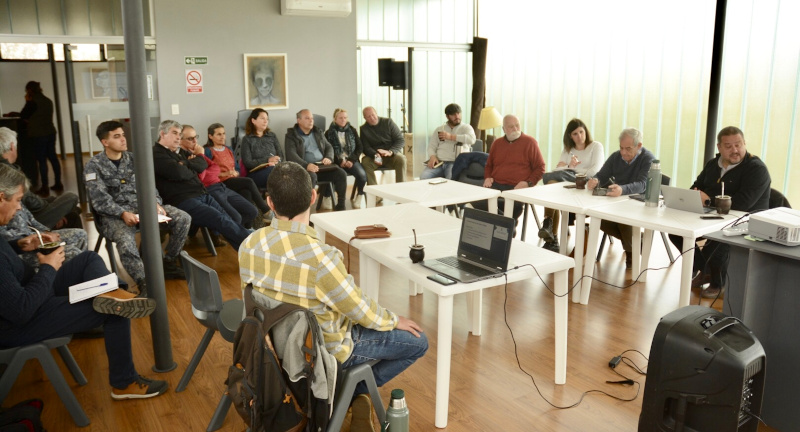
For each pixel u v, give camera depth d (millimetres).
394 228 3562
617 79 7145
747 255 2648
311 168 6633
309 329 2037
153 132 7012
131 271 4324
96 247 4723
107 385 3100
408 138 8891
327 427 2227
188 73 7062
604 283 4582
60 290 3006
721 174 4262
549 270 2881
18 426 2426
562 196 4492
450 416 2803
